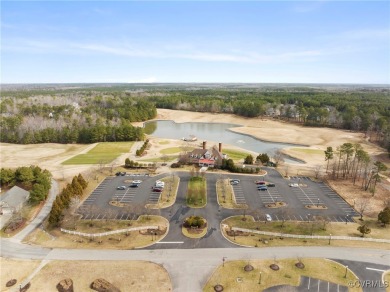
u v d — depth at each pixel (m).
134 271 55.06
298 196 88.62
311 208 80.81
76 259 58.66
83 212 77.19
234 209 79.69
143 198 85.94
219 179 101.00
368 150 143.75
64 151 141.38
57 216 70.69
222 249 61.97
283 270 55.28
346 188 94.88
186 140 169.38
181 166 113.62
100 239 65.50
